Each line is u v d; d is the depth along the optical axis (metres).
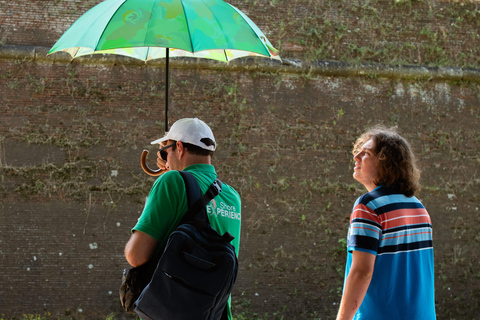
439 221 7.45
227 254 1.79
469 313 7.34
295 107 7.32
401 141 2.28
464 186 7.58
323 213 7.22
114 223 6.69
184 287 1.73
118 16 2.20
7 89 6.64
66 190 6.62
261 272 6.96
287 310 6.94
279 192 7.13
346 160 7.36
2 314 6.30
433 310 2.20
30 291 6.40
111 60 6.88
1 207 6.45
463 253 7.45
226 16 2.31
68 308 6.46
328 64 7.41
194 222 1.85
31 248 6.46
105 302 6.55
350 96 7.49
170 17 2.20
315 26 7.52
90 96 6.82
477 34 7.95
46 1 6.86
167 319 1.73
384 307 2.07
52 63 6.77
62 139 6.69
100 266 6.60
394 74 7.56
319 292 7.06
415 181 2.25
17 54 6.62
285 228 7.09
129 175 6.80
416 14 7.80
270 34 7.38
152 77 7.02
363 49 7.58
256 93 7.25
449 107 7.71
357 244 2.06
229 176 7.03
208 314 1.76
